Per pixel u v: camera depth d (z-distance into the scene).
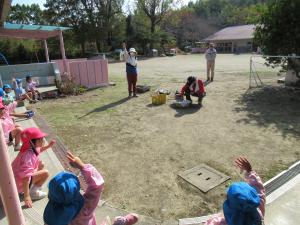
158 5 45.97
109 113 9.10
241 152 5.88
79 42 40.75
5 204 2.67
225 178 4.91
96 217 3.97
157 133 7.13
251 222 2.34
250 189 2.41
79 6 40.44
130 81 11.09
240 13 79.81
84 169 2.75
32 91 11.16
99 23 40.88
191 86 9.35
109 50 43.50
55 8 40.53
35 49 30.19
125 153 6.05
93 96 11.81
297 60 10.87
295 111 8.47
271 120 7.75
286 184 4.59
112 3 42.38
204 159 5.65
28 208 4.04
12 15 57.53
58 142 6.71
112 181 4.96
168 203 4.31
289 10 10.22
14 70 14.16
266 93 10.81
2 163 2.55
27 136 4.09
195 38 63.47
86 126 7.90
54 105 10.52
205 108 9.16
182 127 7.48
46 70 14.87
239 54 40.53
